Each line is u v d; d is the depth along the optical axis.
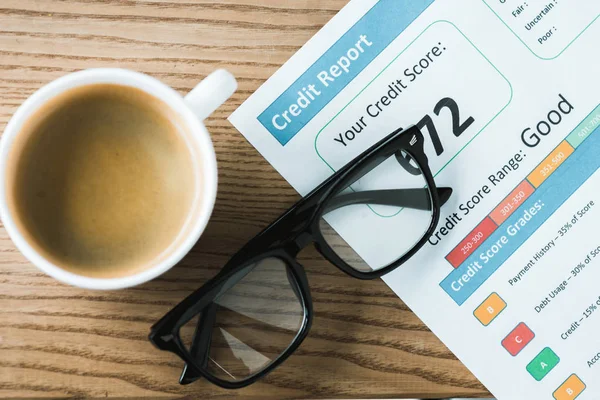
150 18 0.58
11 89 0.56
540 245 0.62
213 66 0.59
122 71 0.47
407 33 0.60
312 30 0.60
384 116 0.60
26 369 0.56
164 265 0.47
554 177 0.62
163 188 0.52
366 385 0.61
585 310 0.62
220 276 0.55
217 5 0.59
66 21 0.57
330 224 0.60
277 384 0.60
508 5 0.61
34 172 0.50
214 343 0.56
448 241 0.62
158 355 0.58
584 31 0.62
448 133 0.61
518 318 0.62
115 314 0.58
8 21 0.56
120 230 0.52
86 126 0.51
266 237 0.57
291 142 0.60
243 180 0.59
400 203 0.60
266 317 0.58
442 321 0.61
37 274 0.57
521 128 0.62
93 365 0.57
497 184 0.62
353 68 0.60
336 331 0.61
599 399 0.62
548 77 0.62
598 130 0.62
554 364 0.62
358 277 0.59
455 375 0.61
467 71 0.61
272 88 0.59
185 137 0.52
